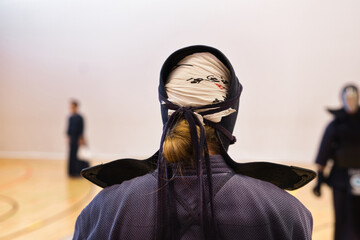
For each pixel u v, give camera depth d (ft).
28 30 37.96
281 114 33.32
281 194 3.17
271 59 33.09
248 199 3.01
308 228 3.20
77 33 36.83
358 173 11.89
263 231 2.93
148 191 3.13
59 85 37.76
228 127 3.25
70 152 26.71
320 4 32.17
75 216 17.12
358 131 11.99
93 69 36.73
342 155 12.11
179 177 3.08
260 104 33.53
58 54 37.47
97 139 37.04
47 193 21.88
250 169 3.37
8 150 39.42
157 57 35.37
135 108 36.22
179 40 34.63
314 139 33.04
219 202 3.00
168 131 3.04
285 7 32.55
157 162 3.31
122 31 35.83
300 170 3.23
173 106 3.11
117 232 3.02
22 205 19.20
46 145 38.75
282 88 33.17
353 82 32.14
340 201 12.11
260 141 33.73
